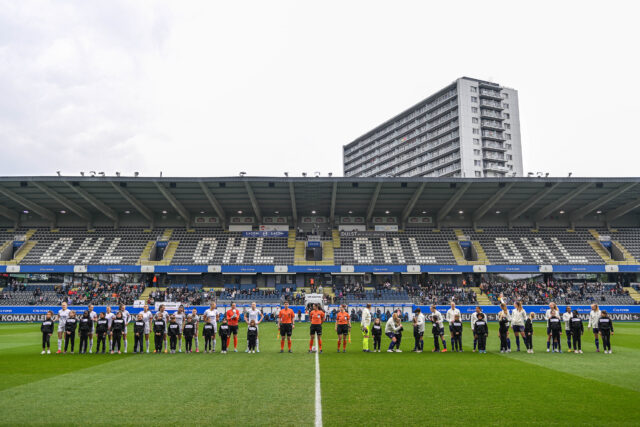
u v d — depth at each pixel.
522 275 56.06
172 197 51.84
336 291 52.72
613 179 47.97
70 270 51.22
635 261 54.00
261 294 50.47
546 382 11.77
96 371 13.62
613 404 9.38
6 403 9.51
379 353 18.39
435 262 54.41
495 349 20.11
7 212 55.66
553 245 57.06
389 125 126.75
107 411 8.81
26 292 49.19
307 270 52.78
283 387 11.05
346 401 9.59
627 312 48.28
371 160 132.38
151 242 56.03
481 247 56.88
